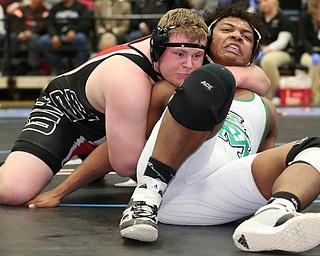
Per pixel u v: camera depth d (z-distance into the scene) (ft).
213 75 7.54
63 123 10.23
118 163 9.37
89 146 10.63
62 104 10.23
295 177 7.27
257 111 9.59
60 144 10.14
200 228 8.24
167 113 7.63
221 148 8.71
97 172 9.73
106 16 33.40
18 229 8.24
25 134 10.18
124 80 9.19
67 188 9.78
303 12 32.86
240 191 7.97
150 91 9.27
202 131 7.56
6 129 20.86
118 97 9.16
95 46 33.14
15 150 10.11
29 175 9.77
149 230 7.36
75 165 13.73
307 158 7.41
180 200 8.24
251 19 9.82
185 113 7.44
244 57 9.79
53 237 7.84
